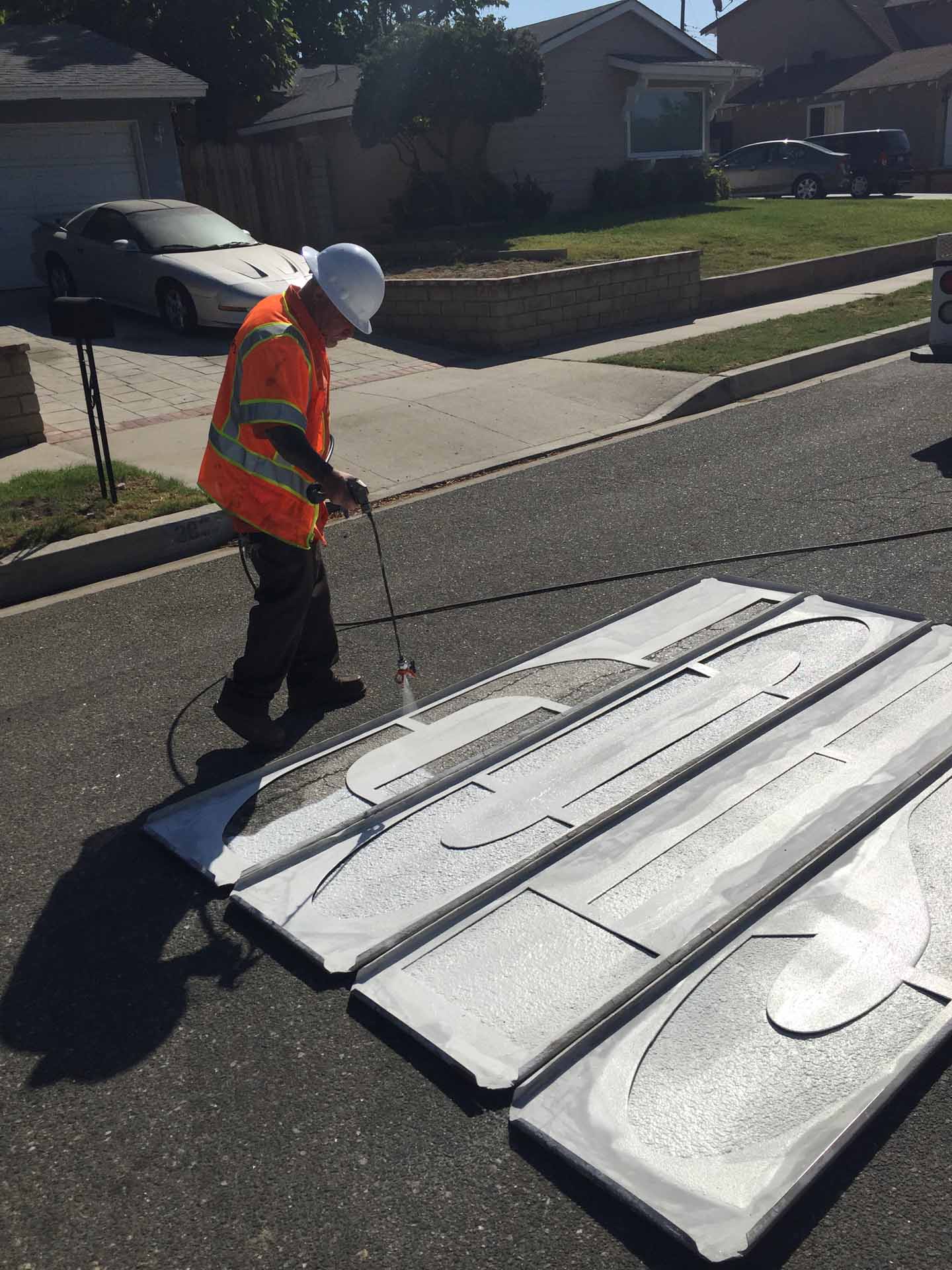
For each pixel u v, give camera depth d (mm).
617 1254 2309
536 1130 2570
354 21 32656
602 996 2955
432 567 6516
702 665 4852
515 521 7270
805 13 41531
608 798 3881
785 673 4695
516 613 5719
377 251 20172
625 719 4434
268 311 3965
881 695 4402
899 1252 2273
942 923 3137
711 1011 2881
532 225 22500
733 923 3174
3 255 16938
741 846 3525
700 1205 2350
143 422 9672
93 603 6387
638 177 25328
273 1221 2438
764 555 6207
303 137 24109
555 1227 2375
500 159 24125
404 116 20734
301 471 3938
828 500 7074
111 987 3189
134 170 17891
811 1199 2400
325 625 4652
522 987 3018
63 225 15148
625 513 7203
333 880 3557
